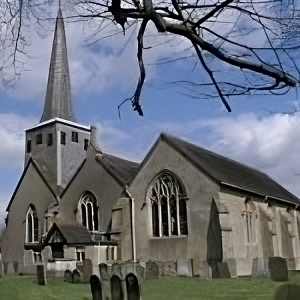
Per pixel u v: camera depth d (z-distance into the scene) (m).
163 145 28.61
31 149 44.03
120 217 29.34
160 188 28.36
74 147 44.31
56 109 45.31
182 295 14.79
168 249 27.02
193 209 26.55
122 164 35.62
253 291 15.55
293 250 32.25
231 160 35.72
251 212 28.45
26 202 39.31
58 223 30.86
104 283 13.45
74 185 35.03
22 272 33.28
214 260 24.84
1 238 42.00
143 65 4.54
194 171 27.02
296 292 7.80
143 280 19.06
